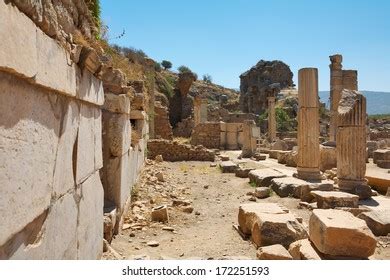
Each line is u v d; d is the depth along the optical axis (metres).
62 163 3.40
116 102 6.99
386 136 39.16
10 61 2.24
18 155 2.40
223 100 69.38
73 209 3.75
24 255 2.51
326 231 5.15
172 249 6.31
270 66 59.88
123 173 7.33
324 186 10.87
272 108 35.53
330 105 23.42
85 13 4.92
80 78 3.99
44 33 2.88
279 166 18.00
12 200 2.29
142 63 26.45
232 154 26.17
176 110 50.28
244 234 7.13
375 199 10.09
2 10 2.15
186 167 18.39
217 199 10.89
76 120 3.91
